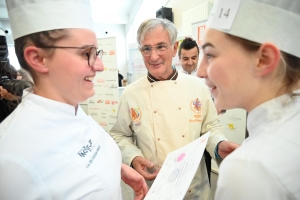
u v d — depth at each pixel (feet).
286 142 1.27
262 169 1.19
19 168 1.52
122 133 4.13
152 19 3.59
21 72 2.05
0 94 2.74
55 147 1.83
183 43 7.18
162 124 3.61
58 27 1.79
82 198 1.87
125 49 25.02
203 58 1.68
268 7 1.33
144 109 3.71
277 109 1.40
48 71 1.91
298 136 1.28
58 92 2.05
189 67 7.14
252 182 1.19
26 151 1.62
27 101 1.98
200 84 3.94
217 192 1.38
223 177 1.33
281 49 1.37
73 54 1.89
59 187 1.74
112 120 12.76
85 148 2.14
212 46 1.48
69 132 2.04
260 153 1.25
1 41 3.70
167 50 3.55
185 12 11.26
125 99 3.94
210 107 3.94
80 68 1.93
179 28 13.08
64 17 1.83
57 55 1.84
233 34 1.36
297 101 1.41
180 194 1.83
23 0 1.79
